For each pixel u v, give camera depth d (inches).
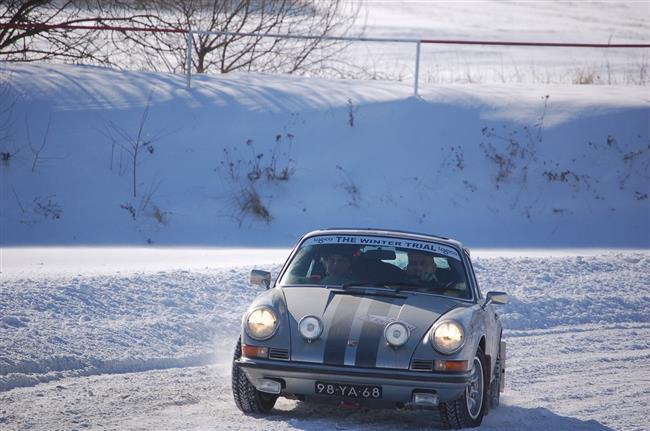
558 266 1959.9
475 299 1015.6
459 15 7003.0
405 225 2469.2
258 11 3228.3
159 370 1171.9
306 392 903.7
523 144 2802.7
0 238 2176.4
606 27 6304.1
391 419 982.4
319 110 2827.3
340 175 2623.0
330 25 3346.5
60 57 3125.0
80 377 1104.8
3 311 1282.0
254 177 2568.9
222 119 2746.1
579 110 2947.8
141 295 1472.7
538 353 1396.4
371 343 890.7
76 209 2359.7
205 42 3152.1
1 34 2918.3
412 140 2765.7
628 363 1347.2
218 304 1501.0
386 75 3452.3
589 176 2731.3
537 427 964.6
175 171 2551.7
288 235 2363.4
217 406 1001.5
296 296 968.9
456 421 918.4
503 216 2561.5
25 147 2534.5
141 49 3144.7
